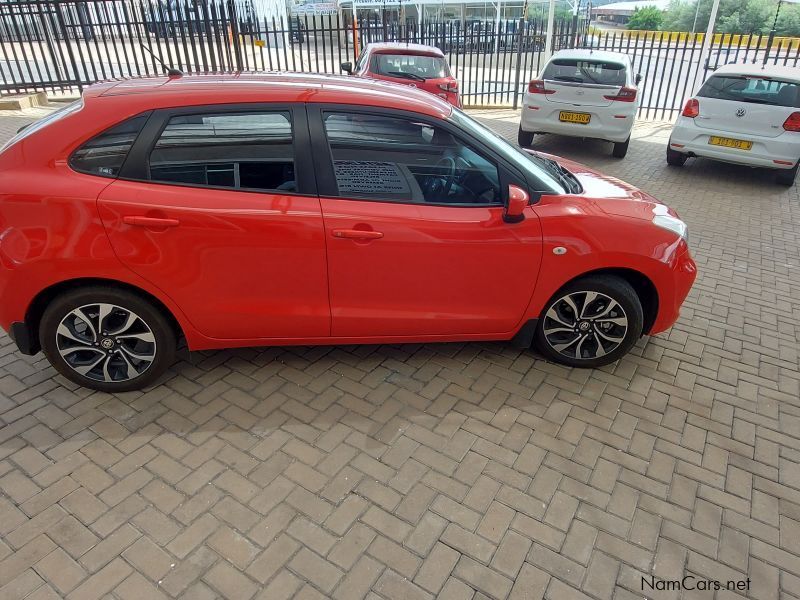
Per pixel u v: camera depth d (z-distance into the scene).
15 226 2.77
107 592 2.18
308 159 3.01
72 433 2.96
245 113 2.97
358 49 14.64
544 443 3.04
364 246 3.04
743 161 7.97
